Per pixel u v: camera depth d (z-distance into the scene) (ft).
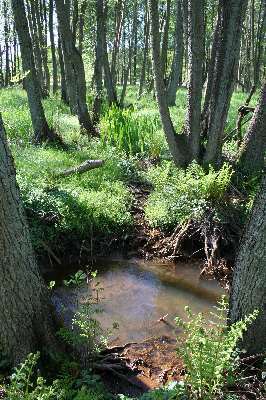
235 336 11.44
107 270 22.52
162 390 11.85
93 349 14.33
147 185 29.89
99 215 24.09
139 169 32.09
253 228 12.77
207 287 21.31
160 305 19.54
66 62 45.60
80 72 39.32
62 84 65.36
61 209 23.02
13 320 11.93
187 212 24.52
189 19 26.03
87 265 22.81
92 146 35.09
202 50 26.43
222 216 23.63
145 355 15.80
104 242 23.93
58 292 20.16
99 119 43.27
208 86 30.12
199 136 28.35
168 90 62.69
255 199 13.03
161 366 15.25
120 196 26.55
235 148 31.42
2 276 11.44
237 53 26.25
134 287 20.98
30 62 33.65
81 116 40.29
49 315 13.26
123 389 14.02
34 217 22.68
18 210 11.57
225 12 25.89
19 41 33.27
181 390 11.43
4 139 11.05
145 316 18.56
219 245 23.13
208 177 24.47
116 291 20.57
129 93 90.17
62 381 12.03
